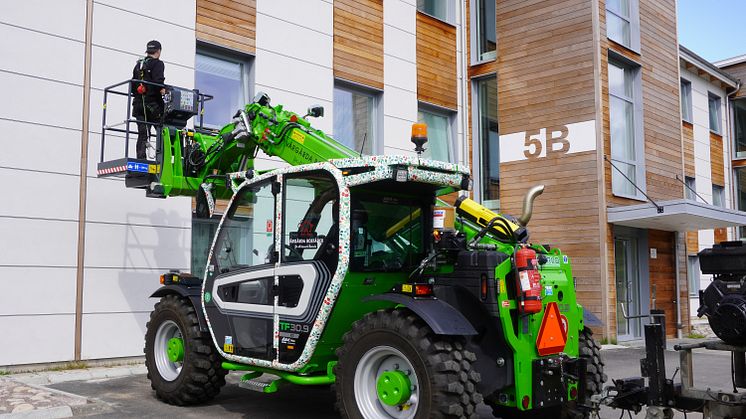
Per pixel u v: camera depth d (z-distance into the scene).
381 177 5.15
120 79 9.21
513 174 13.70
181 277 7.04
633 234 13.91
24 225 8.27
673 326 14.72
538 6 13.53
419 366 4.62
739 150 22.81
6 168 8.18
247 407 6.56
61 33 8.71
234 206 6.37
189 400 6.54
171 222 9.63
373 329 4.94
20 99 8.33
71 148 8.72
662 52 14.88
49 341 8.38
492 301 4.88
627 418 6.37
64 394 6.71
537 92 13.44
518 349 4.88
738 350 4.48
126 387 7.63
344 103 12.23
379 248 5.62
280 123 6.70
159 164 7.40
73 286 8.63
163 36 9.66
